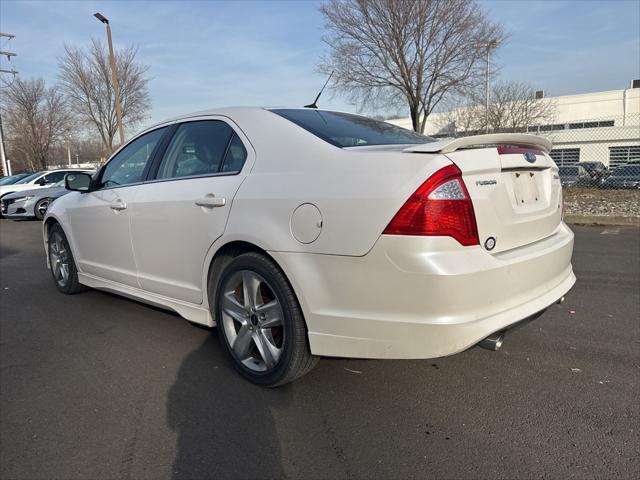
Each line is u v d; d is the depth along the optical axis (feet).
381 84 65.67
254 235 8.70
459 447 7.42
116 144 97.35
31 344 11.89
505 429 7.86
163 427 8.12
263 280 8.85
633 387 9.16
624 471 6.79
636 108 120.47
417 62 62.75
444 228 7.03
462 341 7.11
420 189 7.05
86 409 8.75
